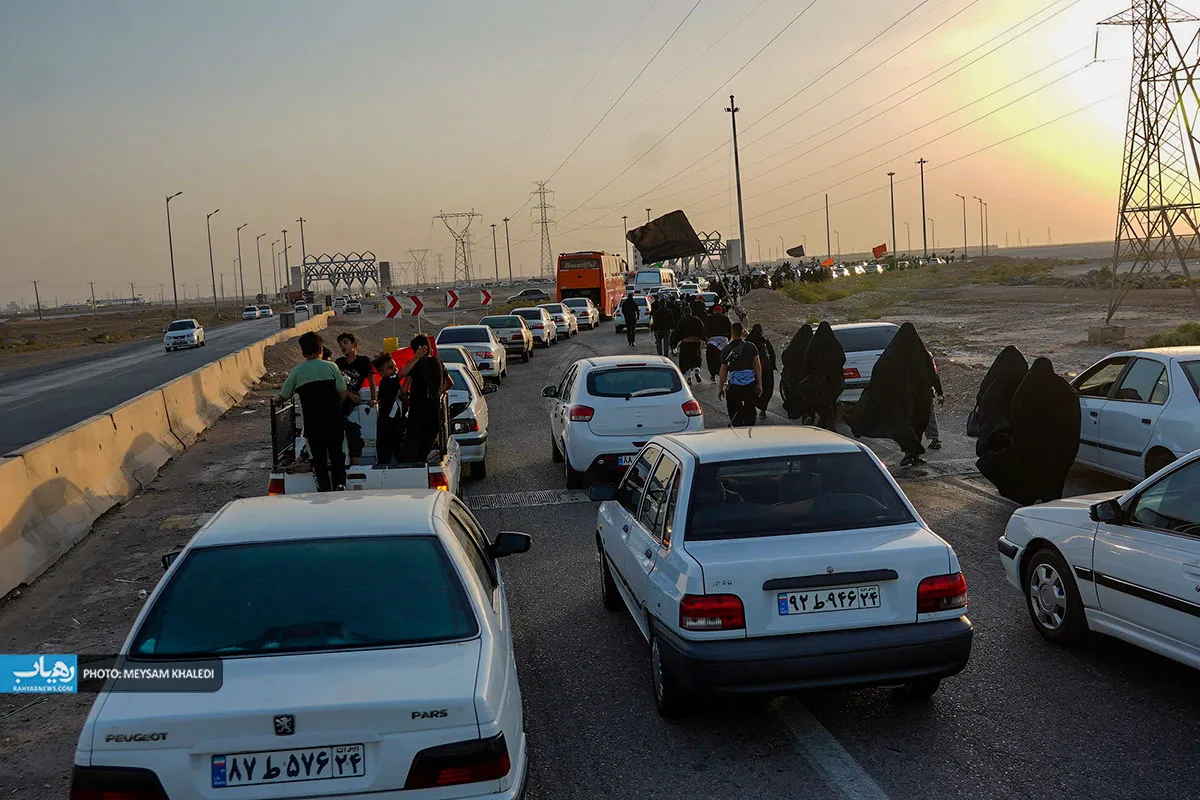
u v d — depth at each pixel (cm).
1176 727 488
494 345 2416
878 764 461
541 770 466
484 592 425
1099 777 438
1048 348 2770
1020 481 938
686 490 527
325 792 322
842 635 469
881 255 11425
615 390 1149
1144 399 977
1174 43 3406
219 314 12400
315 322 5047
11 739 538
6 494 864
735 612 465
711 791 439
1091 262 11294
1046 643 618
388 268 14275
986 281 7456
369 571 406
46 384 3397
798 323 4125
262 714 321
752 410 1336
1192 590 488
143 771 317
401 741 326
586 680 582
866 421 1211
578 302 4741
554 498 1119
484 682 348
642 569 545
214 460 1470
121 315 15588
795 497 527
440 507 471
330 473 907
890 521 514
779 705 537
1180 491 528
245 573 402
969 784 436
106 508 1106
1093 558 568
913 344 1195
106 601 792
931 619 477
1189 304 4266
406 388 977
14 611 774
